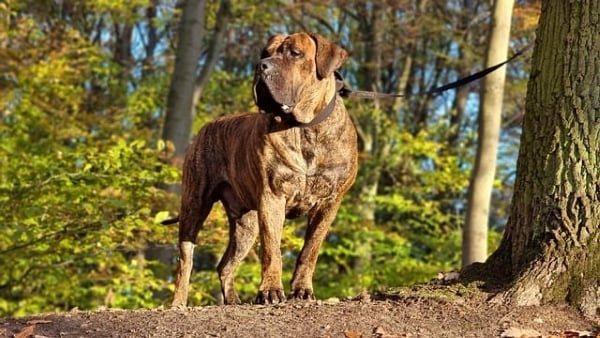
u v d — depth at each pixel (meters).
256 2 17.38
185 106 12.57
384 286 15.66
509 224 5.82
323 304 5.39
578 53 5.51
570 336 4.82
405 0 18.72
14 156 11.76
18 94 14.12
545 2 5.77
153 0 19.48
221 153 6.41
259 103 5.35
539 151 5.61
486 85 10.59
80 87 16.12
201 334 4.68
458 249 17.28
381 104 20.19
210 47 14.88
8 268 11.44
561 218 5.46
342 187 5.68
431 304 5.35
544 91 5.64
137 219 9.68
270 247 5.55
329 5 18.52
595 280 5.30
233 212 6.62
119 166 9.50
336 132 5.54
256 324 4.86
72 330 4.82
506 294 5.39
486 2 19.89
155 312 5.24
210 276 12.78
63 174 9.35
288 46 5.37
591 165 5.44
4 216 9.66
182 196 6.66
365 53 20.38
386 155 18.52
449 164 18.00
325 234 5.81
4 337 4.70
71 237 10.10
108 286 12.63
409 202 17.67
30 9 18.22
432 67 22.44
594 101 5.47
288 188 5.53
